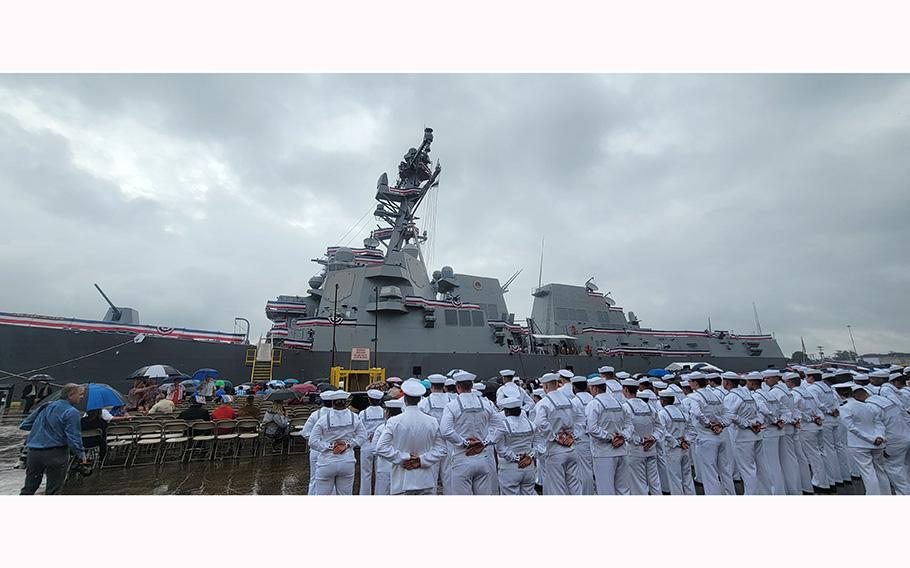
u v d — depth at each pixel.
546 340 29.17
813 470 9.05
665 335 34.00
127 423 10.45
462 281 27.58
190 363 20.45
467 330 25.44
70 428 6.58
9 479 8.55
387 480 7.18
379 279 24.70
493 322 26.44
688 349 33.97
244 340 22.53
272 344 21.81
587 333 31.42
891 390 9.20
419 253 29.33
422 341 24.09
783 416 8.45
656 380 11.37
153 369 14.91
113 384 18.67
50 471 6.49
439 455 5.71
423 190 30.39
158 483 8.76
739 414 8.05
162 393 17.20
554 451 7.07
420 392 5.70
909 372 12.00
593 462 7.53
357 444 6.70
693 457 10.09
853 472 10.16
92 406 9.20
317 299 26.50
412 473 5.64
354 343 23.08
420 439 5.60
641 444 7.26
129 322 22.52
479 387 10.09
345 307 24.09
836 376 10.17
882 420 7.57
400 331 23.92
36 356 17.78
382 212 30.77
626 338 32.22
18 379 17.41
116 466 10.09
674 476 7.80
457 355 24.36
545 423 6.91
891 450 7.52
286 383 19.89
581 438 8.22
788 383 9.56
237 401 17.36
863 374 8.84
